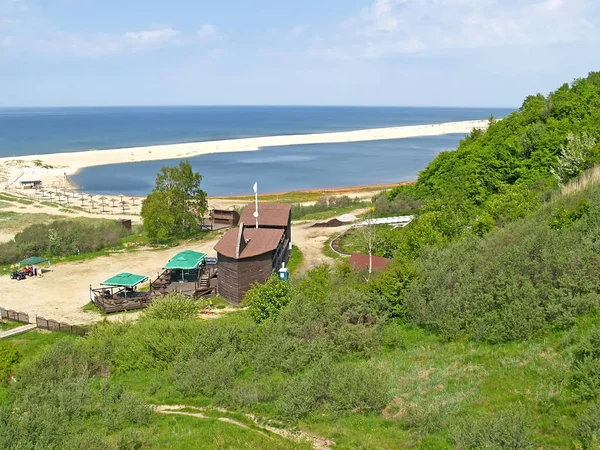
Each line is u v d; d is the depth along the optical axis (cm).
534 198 4125
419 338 2416
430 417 1625
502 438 1400
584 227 2681
